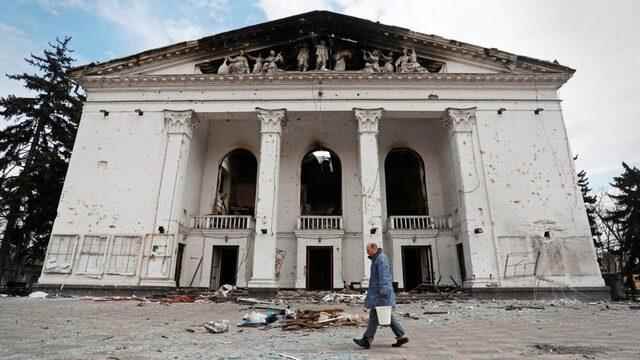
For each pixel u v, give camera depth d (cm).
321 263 2070
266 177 1845
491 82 1983
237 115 2008
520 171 1848
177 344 592
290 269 2006
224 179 2327
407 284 2044
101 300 1499
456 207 1950
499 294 1655
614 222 3200
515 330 765
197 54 2094
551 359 473
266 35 2097
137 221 1802
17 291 2009
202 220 2061
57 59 2548
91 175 1877
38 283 1703
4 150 2355
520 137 1903
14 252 2331
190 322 886
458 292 1748
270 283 1670
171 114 1959
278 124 1936
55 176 2348
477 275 1691
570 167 1847
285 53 2122
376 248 580
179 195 1859
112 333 711
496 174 1847
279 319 888
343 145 2239
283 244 2056
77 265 1733
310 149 2253
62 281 1706
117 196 1842
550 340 633
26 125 2395
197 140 2131
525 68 1983
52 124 2423
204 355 499
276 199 1823
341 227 2019
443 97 1967
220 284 2025
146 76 1991
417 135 2275
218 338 655
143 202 1831
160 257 1742
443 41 2020
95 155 1909
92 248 1761
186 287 1869
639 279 2877
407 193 2270
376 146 1891
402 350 537
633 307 1307
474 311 1177
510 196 1811
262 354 503
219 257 2033
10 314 986
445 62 2055
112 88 2023
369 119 1927
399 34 2053
